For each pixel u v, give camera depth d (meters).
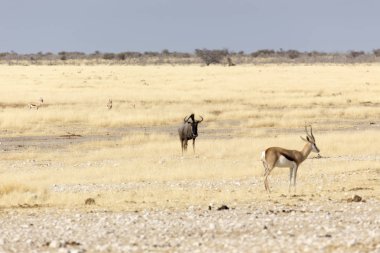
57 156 115.25
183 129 114.81
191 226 50.38
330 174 90.31
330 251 40.06
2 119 163.12
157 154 115.19
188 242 44.16
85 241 44.78
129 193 73.19
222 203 64.88
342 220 52.81
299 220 52.81
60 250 40.53
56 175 90.38
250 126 166.38
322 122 174.62
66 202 67.00
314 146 72.38
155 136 139.38
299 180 85.06
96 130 158.88
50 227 51.34
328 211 58.53
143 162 103.94
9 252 40.94
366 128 162.75
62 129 159.25
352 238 43.91
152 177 86.88
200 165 97.69
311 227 49.47
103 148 126.75
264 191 74.56
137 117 173.38
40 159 112.06
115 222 52.97
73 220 54.91
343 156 111.31
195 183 82.44
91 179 87.25
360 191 74.12
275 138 133.50
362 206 61.72
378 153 115.19
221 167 95.25
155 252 40.75
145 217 55.84
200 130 159.25
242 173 89.69
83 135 151.00
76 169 97.25
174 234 47.22
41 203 66.88
